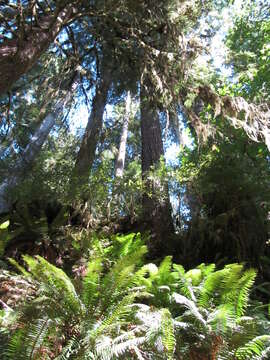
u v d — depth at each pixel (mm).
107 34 7688
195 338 2848
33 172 8992
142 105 8398
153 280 4078
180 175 6770
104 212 7234
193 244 6137
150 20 6867
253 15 9344
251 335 2652
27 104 10703
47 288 2891
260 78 7422
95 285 3041
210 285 3287
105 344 2471
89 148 8883
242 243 5668
